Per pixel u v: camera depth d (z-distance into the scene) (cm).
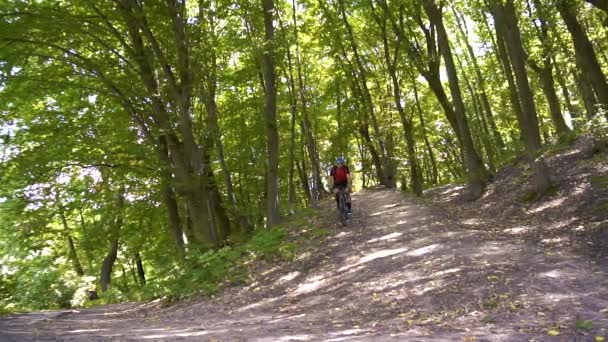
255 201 3078
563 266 769
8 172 1574
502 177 2000
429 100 3759
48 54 1532
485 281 734
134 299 1752
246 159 2553
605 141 1498
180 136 1616
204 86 1648
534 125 1517
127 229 2077
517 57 1494
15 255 2205
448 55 1970
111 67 1560
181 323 860
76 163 1686
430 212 1639
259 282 1143
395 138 3716
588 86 2005
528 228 1198
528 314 583
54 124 1612
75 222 2423
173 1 1398
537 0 1437
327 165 4106
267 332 657
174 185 1505
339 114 3319
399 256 1026
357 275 969
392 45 2428
